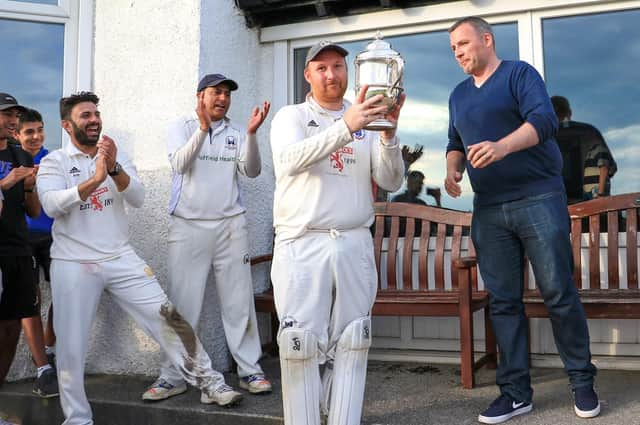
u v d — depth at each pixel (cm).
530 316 329
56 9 410
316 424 234
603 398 297
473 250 388
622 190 370
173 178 339
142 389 345
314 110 245
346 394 234
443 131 406
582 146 377
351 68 427
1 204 298
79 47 410
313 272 232
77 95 315
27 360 382
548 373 356
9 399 348
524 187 273
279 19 427
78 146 317
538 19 379
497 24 391
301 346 227
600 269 367
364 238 244
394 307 343
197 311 337
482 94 277
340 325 238
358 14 411
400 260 409
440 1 393
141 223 383
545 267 268
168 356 312
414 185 412
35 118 365
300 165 221
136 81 394
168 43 386
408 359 402
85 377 375
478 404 296
